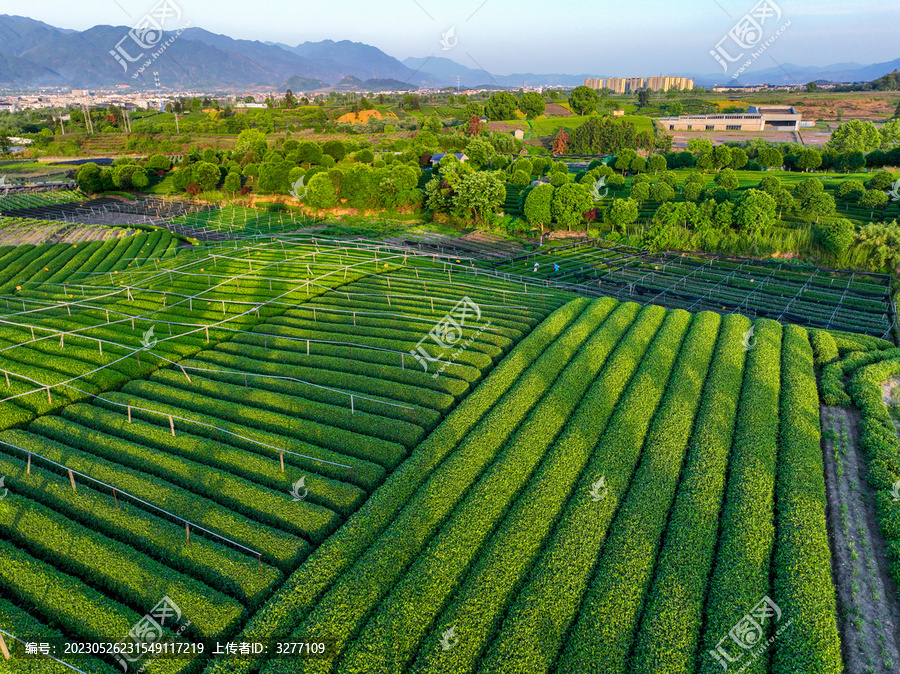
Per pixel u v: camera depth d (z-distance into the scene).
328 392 36.91
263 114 189.12
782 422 34.78
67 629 21.00
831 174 107.12
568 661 20.11
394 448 31.17
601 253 77.62
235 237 84.62
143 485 27.62
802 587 23.00
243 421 33.88
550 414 34.59
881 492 29.06
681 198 94.12
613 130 150.75
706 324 48.56
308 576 23.05
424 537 25.42
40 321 47.50
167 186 121.56
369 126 169.38
